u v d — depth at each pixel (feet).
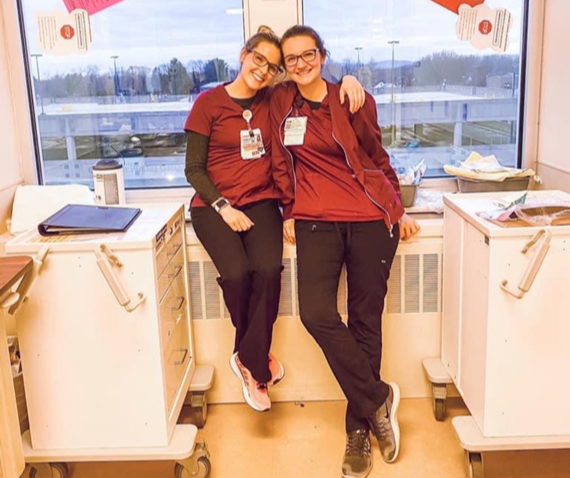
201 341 8.35
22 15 8.68
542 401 6.46
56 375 6.49
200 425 8.03
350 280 7.27
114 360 6.45
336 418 8.16
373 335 7.29
